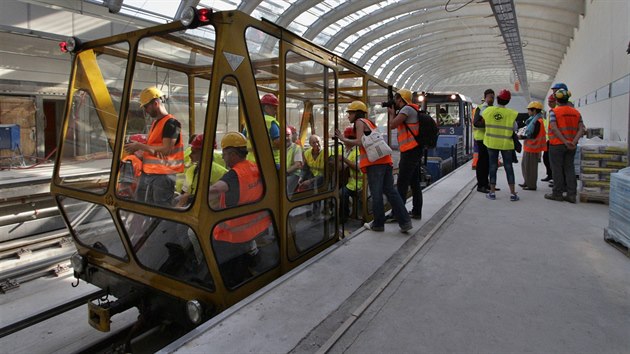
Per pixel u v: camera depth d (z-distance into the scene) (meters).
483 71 47.12
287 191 3.35
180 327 3.42
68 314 4.20
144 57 3.29
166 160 3.03
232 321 2.42
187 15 2.58
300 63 3.46
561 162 6.06
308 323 2.40
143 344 3.35
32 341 3.67
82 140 3.46
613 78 10.86
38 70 11.34
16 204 5.75
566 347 2.15
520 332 2.32
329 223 4.17
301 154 3.71
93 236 3.45
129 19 14.83
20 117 11.23
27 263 5.27
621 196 3.62
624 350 2.11
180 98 3.69
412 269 3.33
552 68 35.12
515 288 2.93
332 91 4.05
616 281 3.02
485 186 7.00
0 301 4.51
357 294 2.81
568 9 17.00
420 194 4.95
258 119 2.96
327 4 18.80
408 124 4.57
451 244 4.00
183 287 2.83
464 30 27.73
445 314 2.55
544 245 3.93
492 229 4.54
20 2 10.19
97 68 3.42
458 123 12.86
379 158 4.11
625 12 9.66
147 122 3.27
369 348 2.18
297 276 3.13
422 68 40.47
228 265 2.81
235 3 15.92
